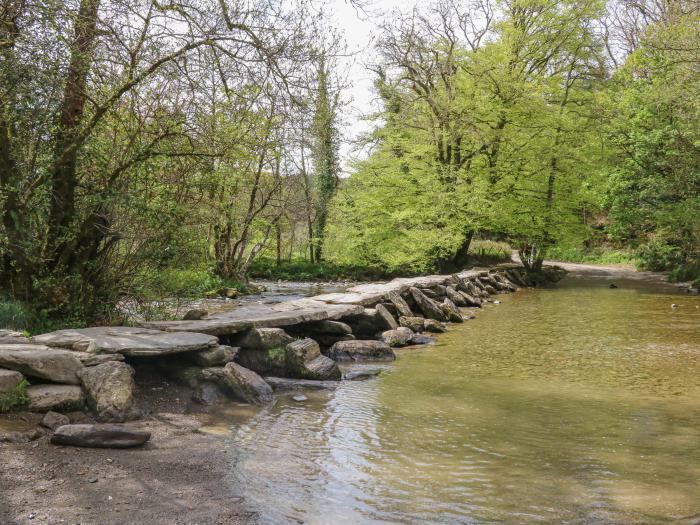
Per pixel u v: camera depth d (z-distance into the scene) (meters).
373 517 3.92
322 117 10.18
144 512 3.81
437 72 25.88
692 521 3.89
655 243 33.47
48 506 3.76
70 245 8.34
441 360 9.58
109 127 8.72
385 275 29.50
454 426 6.02
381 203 27.25
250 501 4.09
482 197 24.48
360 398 7.11
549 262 44.59
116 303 9.27
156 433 5.42
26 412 5.27
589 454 5.23
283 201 25.41
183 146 9.06
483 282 22.91
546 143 26.05
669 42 20.98
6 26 7.55
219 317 8.92
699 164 22.77
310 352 8.22
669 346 10.98
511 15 27.45
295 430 5.79
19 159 8.09
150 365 7.03
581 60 29.64
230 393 6.77
